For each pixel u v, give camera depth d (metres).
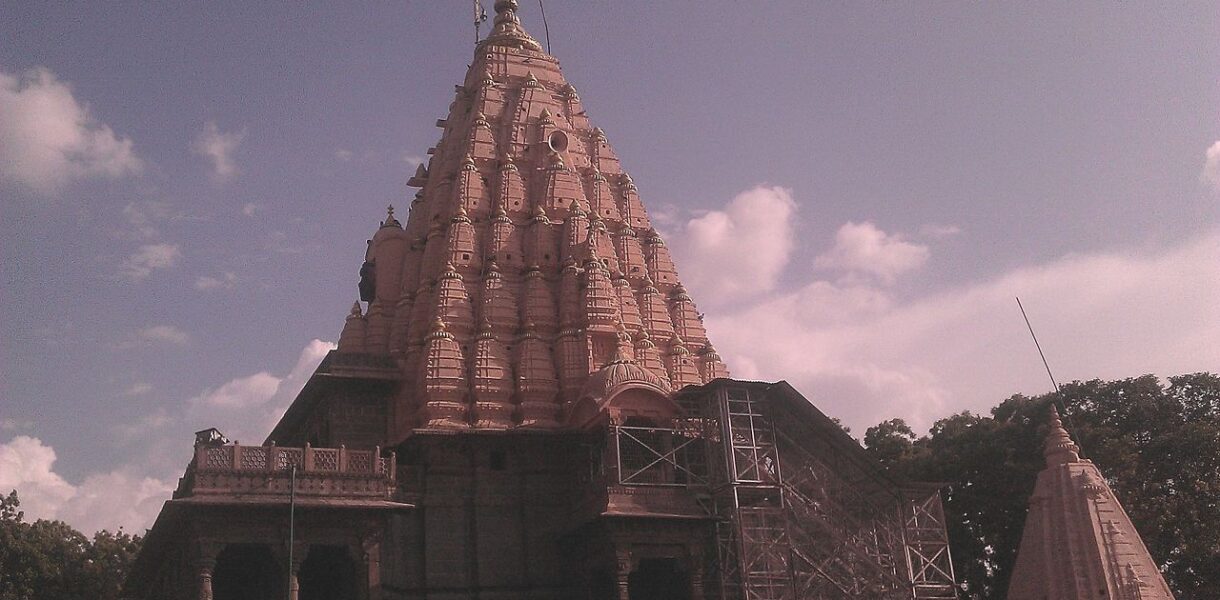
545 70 61.41
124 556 72.50
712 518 41.22
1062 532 34.03
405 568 43.19
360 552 38.25
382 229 56.50
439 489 44.66
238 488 36.75
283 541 36.94
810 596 40.84
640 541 40.44
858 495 44.03
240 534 36.56
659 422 43.28
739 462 41.44
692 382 51.41
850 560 42.28
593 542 42.03
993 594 56.84
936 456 59.88
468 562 44.06
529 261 51.62
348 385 47.50
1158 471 54.88
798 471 44.06
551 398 47.19
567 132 57.72
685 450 43.34
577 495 44.69
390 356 48.75
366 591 37.69
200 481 36.25
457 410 45.94
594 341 48.12
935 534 44.53
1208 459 53.81
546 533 45.06
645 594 46.59
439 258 52.97
